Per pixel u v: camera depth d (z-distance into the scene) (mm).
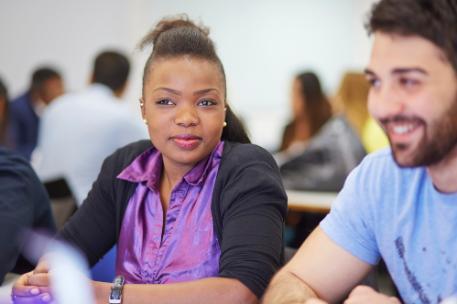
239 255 1243
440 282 1061
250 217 1284
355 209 1175
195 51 1326
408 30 884
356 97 3594
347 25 5414
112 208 1515
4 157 1682
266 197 1312
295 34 5504
